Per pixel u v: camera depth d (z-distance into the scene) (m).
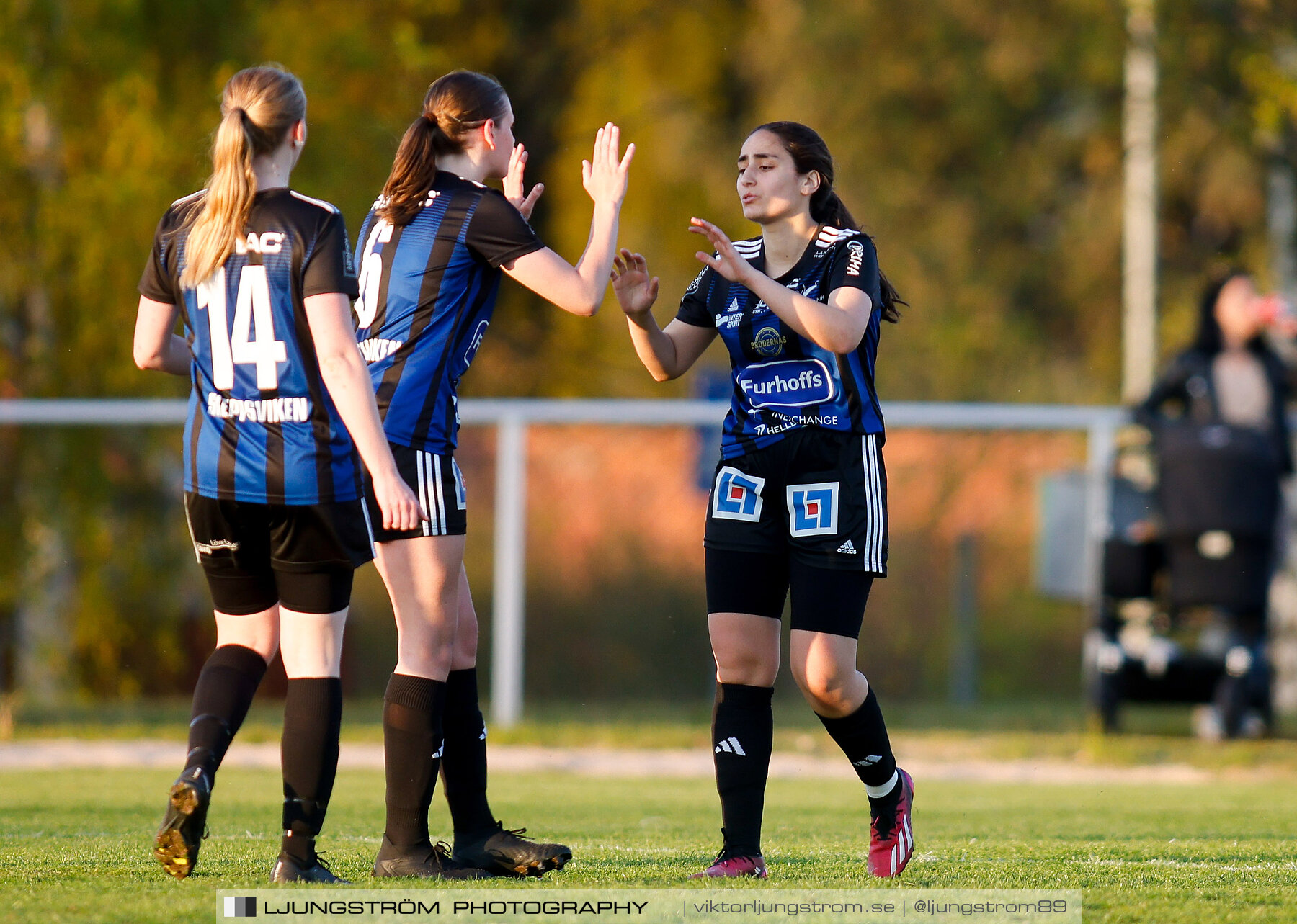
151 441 45.19
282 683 44.19
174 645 46.34
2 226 44.38
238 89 12.39
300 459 12.10
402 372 13.11
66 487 44.19
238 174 12.12
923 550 48.88
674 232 75.62
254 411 12.13
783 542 13.53
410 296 13.15
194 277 12.20
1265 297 35.03
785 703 46.22
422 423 13.14
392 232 13.34
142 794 23.00
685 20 78.81
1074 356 81.44
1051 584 39.34
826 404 13.30
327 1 50.56
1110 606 35.59
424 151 13.44
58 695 46.03
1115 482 34.75
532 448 49.25
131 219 42.62
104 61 42.88
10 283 44.53
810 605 13.23
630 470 49.12
